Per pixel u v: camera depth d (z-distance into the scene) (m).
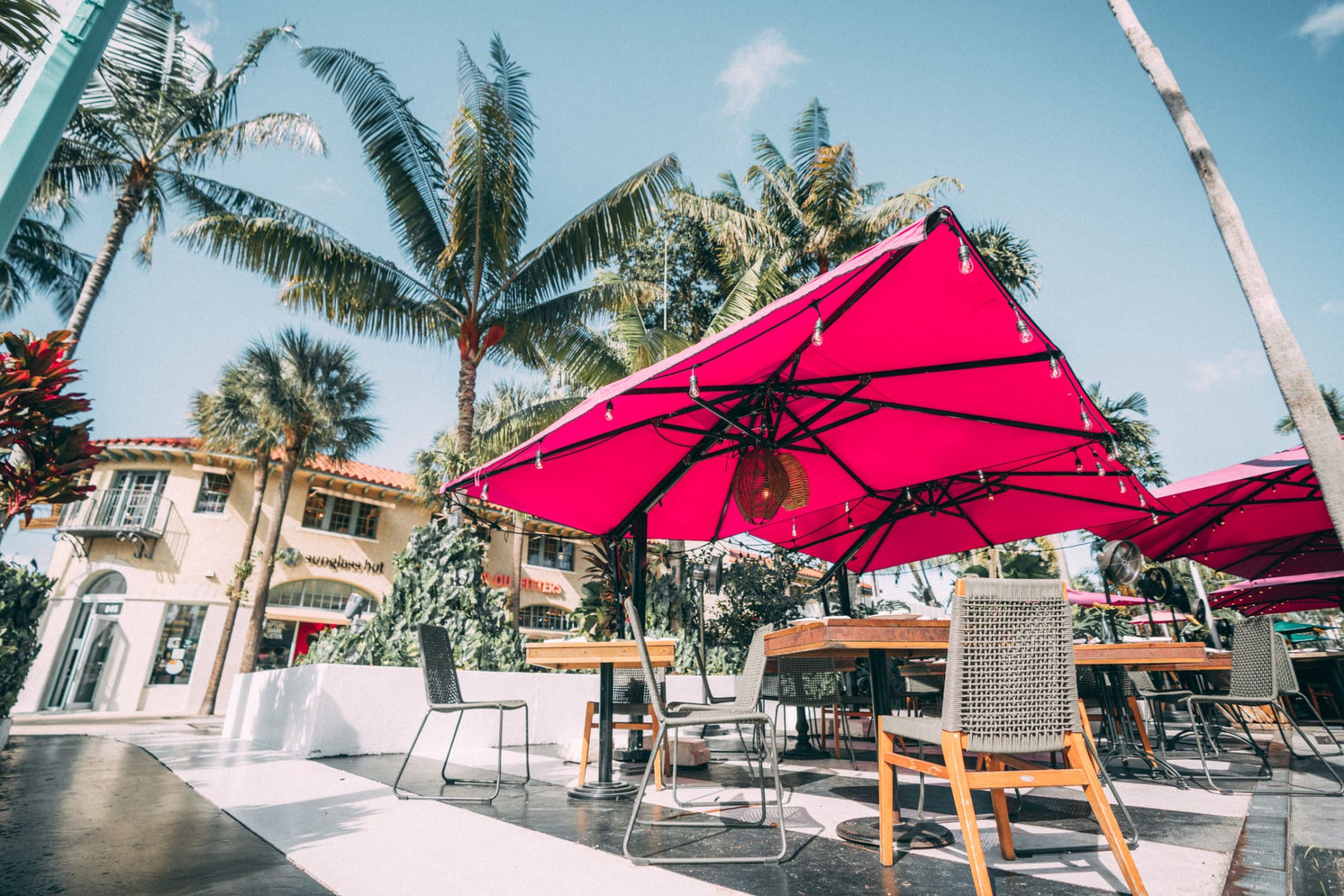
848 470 4.82
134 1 10.56
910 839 2.56
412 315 11.56
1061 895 1.90
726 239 13.40
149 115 11.15
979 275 2.55
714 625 11.96
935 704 5.89
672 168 11.73
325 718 5.66
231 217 10.22
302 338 19.25
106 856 2.39
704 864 2.30
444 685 4.04
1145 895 1.78
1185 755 5.32
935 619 2.94
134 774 4.62
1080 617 13.30
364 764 5.23
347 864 2.29
